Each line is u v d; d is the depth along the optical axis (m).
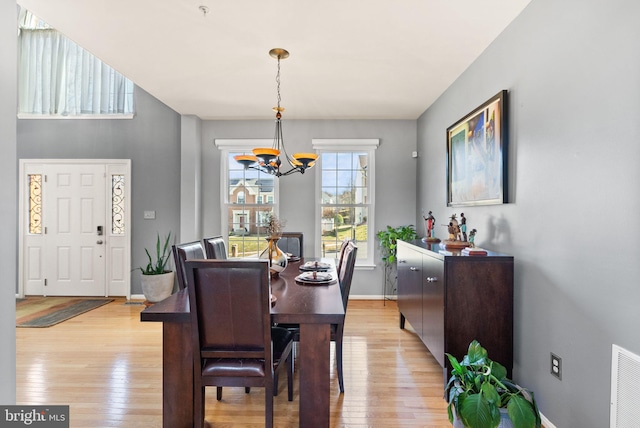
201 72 3.07
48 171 4.62
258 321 1.59
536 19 1.95
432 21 2.22
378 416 1.99
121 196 4.63
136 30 2.36
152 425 1.92
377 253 4.64
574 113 1.66
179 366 1.77
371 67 2.94
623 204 1.38
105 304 4.32
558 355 1.76
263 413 2.04
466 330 2.17
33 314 3.90
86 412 2.04
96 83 4.59
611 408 1.41
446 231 3.45
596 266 1.52
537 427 1.47
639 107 1.31
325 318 1.64
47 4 2.06
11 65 1.35
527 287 2.04
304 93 3.62
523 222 2.08
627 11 1.36
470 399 1.49
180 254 2.33
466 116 2.85
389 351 2.92
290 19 2.21
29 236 4.63
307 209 4.67
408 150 4.63
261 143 4.64
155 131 4.60
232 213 4.72
